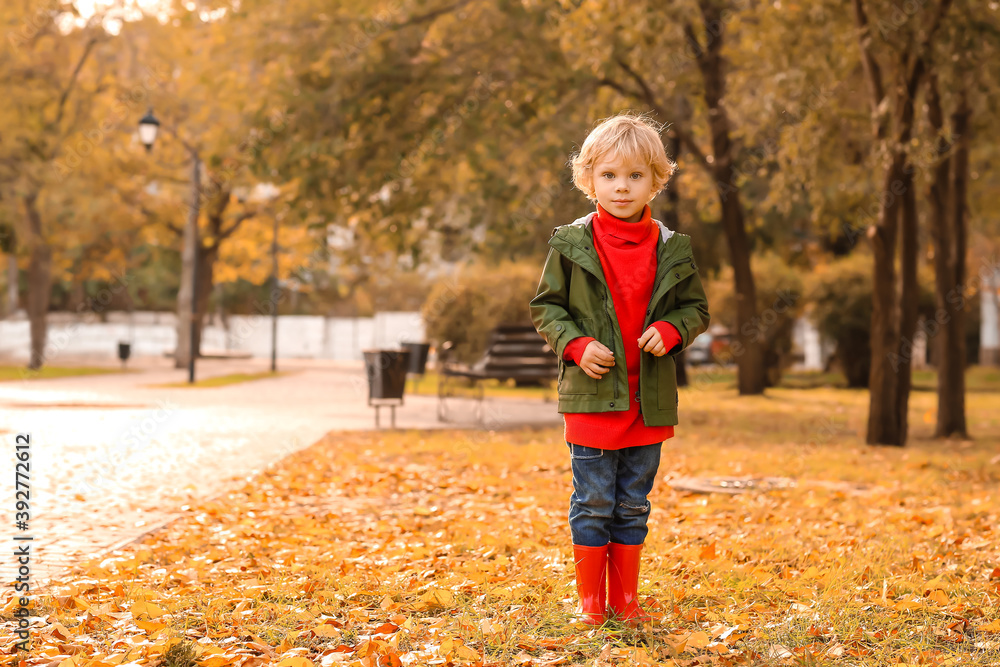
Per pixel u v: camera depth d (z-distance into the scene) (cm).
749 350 1894
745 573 393
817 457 890
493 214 1845
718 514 576
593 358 297
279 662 279
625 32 1262
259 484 704
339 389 2034
